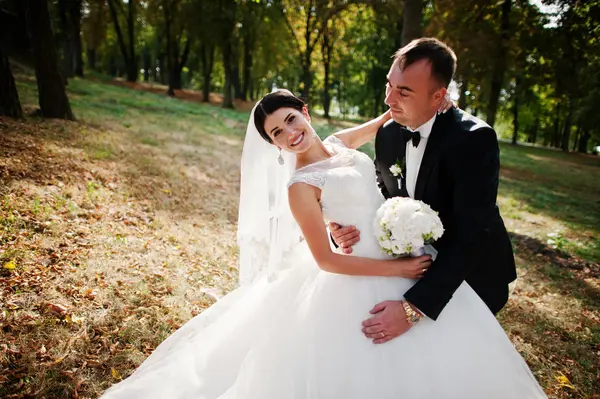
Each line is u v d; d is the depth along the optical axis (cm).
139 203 623
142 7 3344
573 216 972
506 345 224
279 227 251
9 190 525
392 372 201
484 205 205
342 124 2769
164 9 2966
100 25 3400
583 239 778
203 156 1010
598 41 1179
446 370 204
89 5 3219
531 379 228
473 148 206
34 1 931
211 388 247
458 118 216
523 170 1766
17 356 289
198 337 273
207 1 2719
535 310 468
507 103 3825
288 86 4966
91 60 4166
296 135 219
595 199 1277
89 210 545
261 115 221
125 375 294
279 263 246
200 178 835
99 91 2017
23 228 452
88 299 365
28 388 268
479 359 211
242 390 222
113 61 5006
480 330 217
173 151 980
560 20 1141
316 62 3788
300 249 255
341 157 229
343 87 4925
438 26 1324
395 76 205
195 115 1808
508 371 218
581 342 409
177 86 3597
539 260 646
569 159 2622
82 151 759
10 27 1916
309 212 206
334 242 252
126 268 429
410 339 206
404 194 243
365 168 231
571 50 1223
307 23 2986
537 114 4150
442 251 208
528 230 802
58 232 462
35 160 649
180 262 469
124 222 542
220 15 2717
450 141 211
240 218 267
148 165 803
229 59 2845
